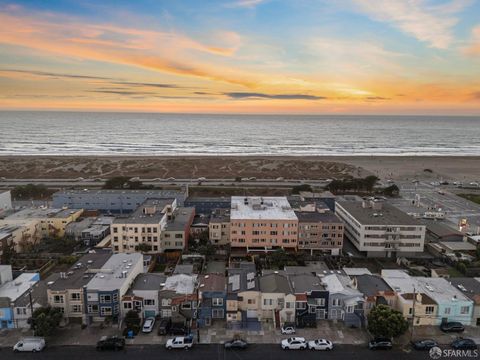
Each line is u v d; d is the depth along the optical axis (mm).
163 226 119375
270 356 65500
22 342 66500
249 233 117688
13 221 125875
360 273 90188
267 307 77250
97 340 69625
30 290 73562
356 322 75812
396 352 66938
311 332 73250
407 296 77375
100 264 86125
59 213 137750
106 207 158500
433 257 116625
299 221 118812
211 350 67125
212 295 76438
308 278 84938
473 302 75750
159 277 85375
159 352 66312
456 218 163625
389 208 137375
